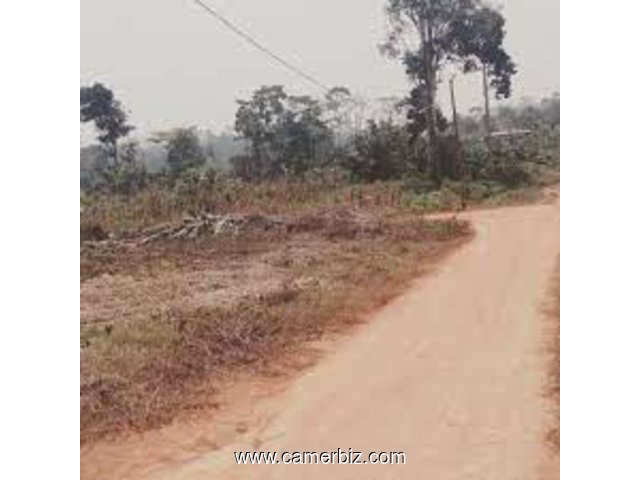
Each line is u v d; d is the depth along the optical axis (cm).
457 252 1512
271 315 1152
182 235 1917
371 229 1817
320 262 1564
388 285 1357
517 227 1428
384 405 853
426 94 1571
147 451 791
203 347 1021
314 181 2109
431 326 1097
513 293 1162
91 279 1449
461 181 1800
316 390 911
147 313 1146
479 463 733
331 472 738
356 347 1053
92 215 1998
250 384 944
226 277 1452
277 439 797
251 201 2116
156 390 897
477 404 838
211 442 802
